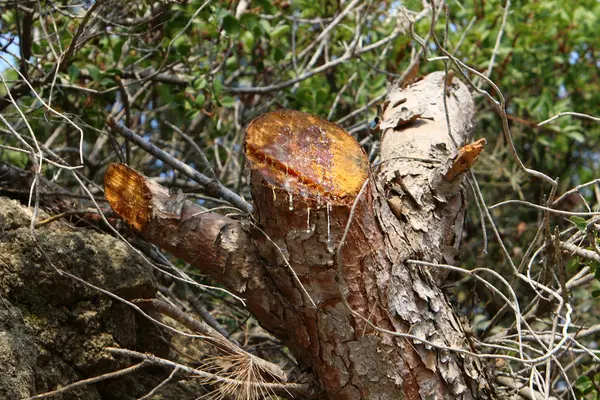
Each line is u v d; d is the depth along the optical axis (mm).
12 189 2223
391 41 2891
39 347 1994
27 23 2418
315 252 1911
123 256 2146
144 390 2164
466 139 2369
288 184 1881
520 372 2195
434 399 1957
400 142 2240
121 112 2785
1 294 1985
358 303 1942
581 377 2234
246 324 2383
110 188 2033
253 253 1997
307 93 2803
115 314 2119
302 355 2045
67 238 2092
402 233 2006
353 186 1899
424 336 1964
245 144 1903
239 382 2018
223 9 2564
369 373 1963
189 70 2707
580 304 2932
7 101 2451
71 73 2414
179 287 2447
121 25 2539
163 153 2297
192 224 2006
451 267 1992
